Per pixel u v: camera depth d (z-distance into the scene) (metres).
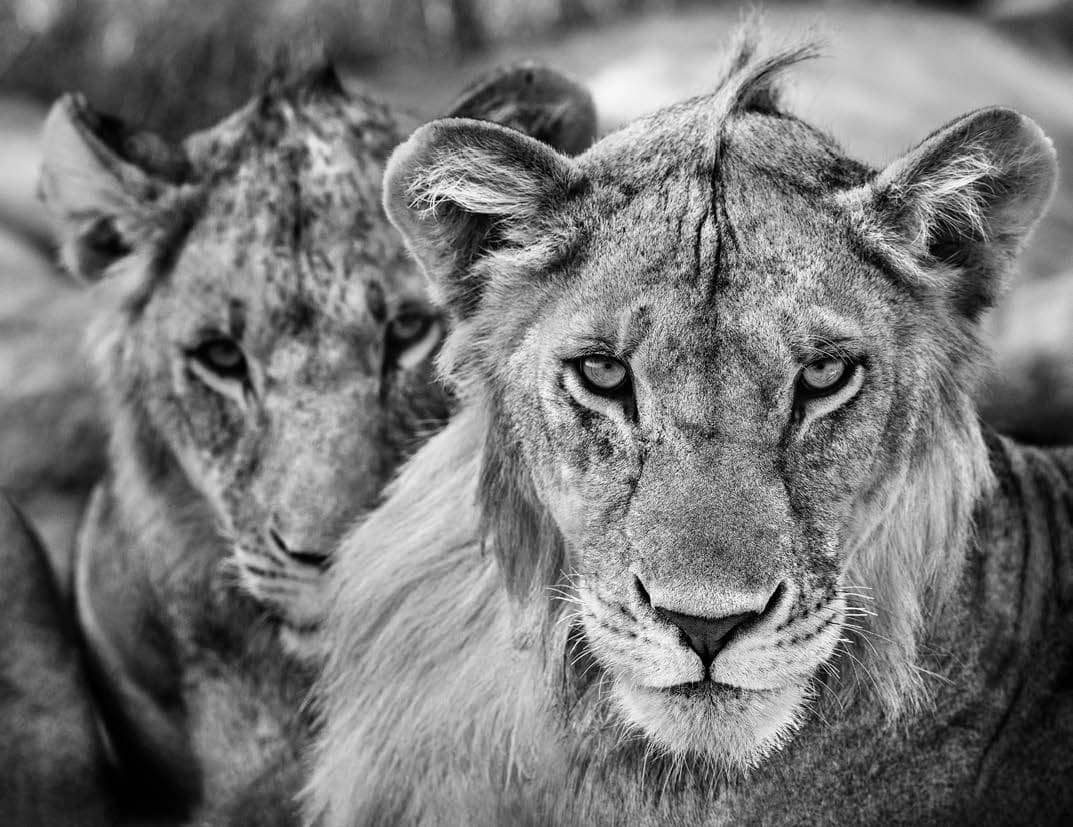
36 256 17.89
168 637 10.81
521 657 8.01
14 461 14.52
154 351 10.09
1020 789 8.34
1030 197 7.60
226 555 10.27
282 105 10.12
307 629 9.46
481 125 7.50
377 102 10.66
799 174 7.37
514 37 25.12
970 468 7.85
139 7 23.09
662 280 7.05
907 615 7.77
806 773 7.93
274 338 9.41
